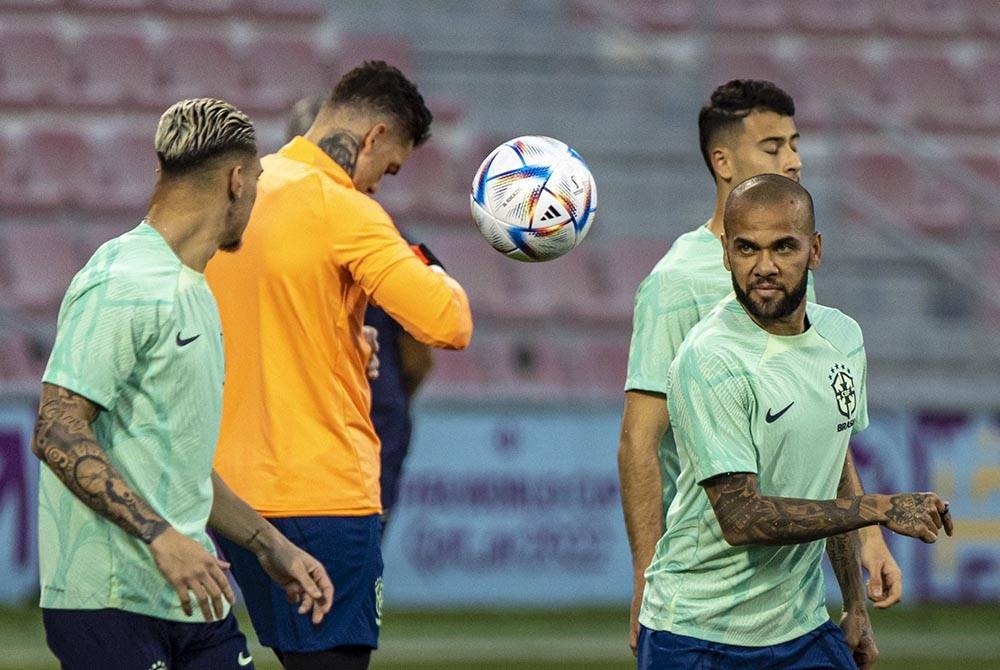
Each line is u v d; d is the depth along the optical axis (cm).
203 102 1332
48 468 1266
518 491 4278
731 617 1389
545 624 3897
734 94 1648
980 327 5497
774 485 1370
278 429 1645
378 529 1709
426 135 1789
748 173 1642
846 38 7162
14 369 4753
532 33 6712
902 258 5794
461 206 5850
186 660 1348
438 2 7000
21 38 6347
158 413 1291
